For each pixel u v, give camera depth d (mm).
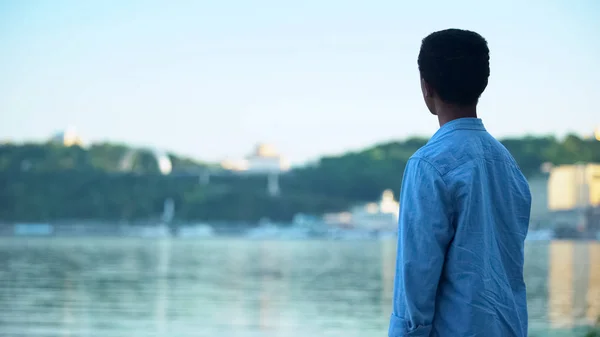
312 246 120438
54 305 21297
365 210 187625
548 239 166625
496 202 2660
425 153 2654
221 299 24531
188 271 45438
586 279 36344
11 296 24641
